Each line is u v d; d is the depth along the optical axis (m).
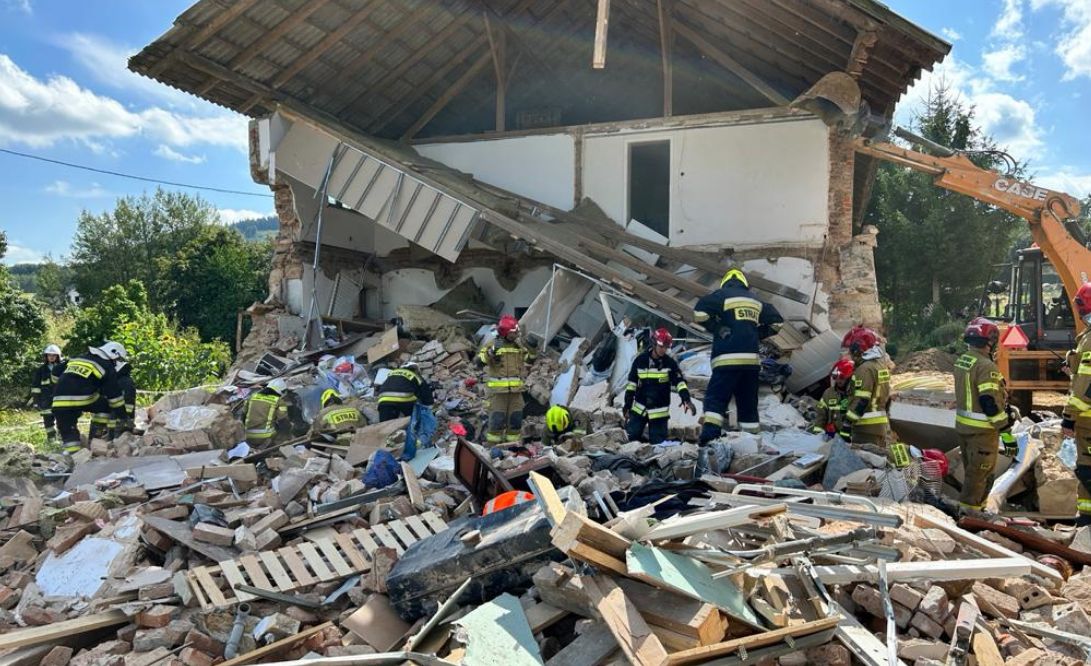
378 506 6.20
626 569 3.74
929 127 29.44
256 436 8.83
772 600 3.94
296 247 14.70
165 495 6.72
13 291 27.08
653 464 7.42
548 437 9.45
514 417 9.13
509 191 15.09
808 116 13.03
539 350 12.23
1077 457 6.50
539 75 16.28
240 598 4.96
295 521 6.12
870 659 3.62
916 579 4.30
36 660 4.62
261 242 49.28
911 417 9.54
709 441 7.82
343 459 7.82
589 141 14.63
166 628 4.75
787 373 10.76
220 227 44.94
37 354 26.89
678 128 13.88
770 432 8.91
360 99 15.18
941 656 3.76
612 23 14.76
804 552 3.89
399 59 14.55
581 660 3.49
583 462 7.12
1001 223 27.70
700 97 15.95
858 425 8.04
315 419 9.30
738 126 13.46
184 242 54.28
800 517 5.19
